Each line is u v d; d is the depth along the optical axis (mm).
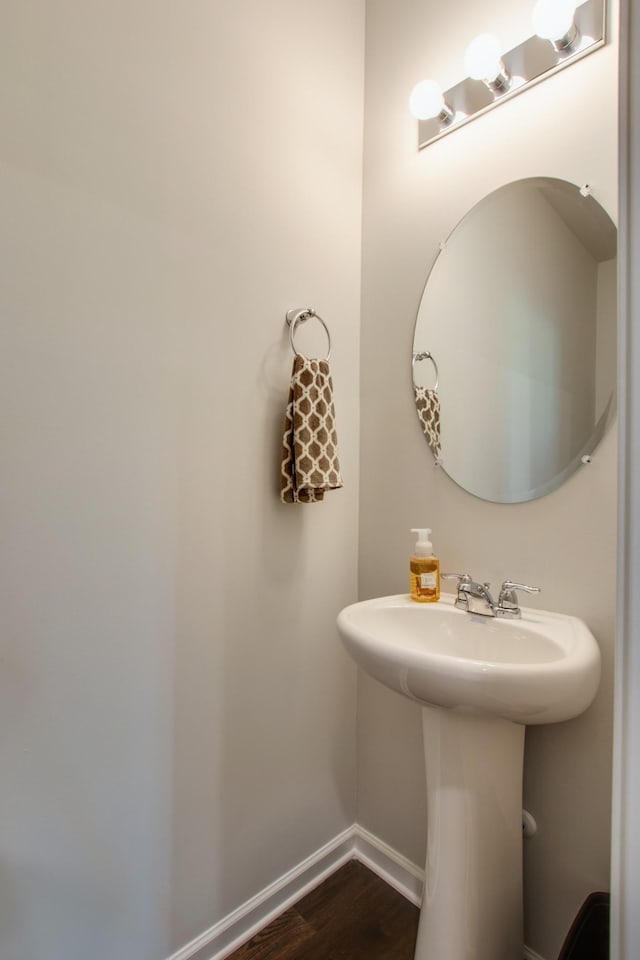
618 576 544
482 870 950
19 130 821
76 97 882
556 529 1021
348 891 1323
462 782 954
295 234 1271
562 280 1016
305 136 1291
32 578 851
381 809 1395
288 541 1270
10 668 832
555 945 1016
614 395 941
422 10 1285
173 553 1035
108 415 933
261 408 1195
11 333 821
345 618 1023
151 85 980
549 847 1024
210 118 1079
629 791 531
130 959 978
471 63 1047
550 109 1025
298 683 1303
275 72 1214
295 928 1208
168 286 1015
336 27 1372
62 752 889
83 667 912
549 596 1031
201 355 1073
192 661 1072
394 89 1365
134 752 981
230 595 1142
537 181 1051
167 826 1034
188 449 1056
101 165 915
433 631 1092
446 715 960
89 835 923
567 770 997
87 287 902
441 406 1248
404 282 1342
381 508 1408
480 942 946
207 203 1077
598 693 953
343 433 1425
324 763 1374
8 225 814
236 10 1127
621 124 537
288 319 1254
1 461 815
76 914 907
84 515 907
